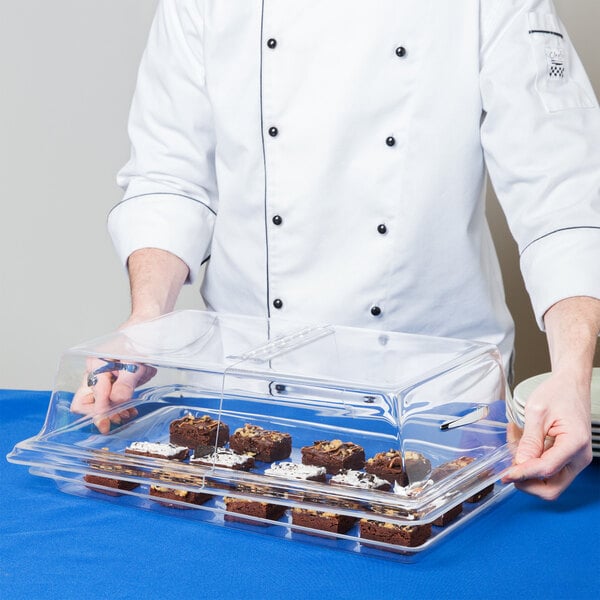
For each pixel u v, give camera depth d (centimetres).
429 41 182
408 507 123
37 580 116
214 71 197
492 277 201
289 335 157
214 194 215
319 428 136
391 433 130
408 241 188
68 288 334
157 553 124
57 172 326
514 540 127
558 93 177
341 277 191
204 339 157
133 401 148
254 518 131
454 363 144
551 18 181
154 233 202
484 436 144
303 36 186
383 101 184
